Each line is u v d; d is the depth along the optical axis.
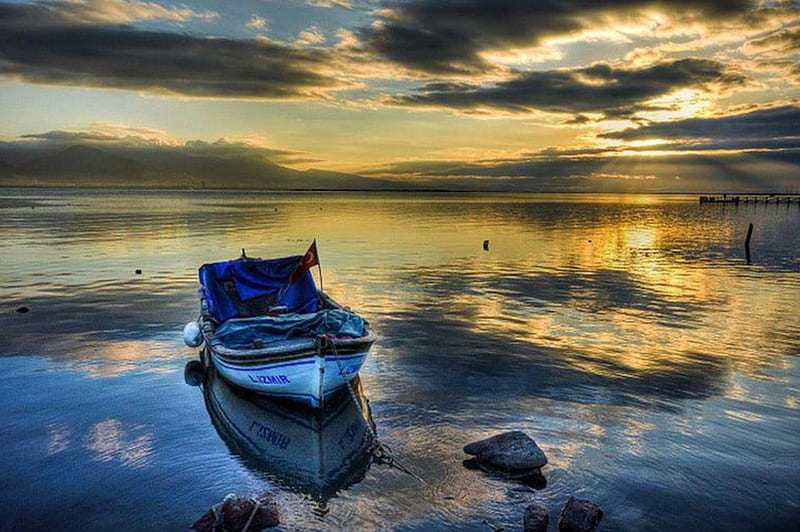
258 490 9.39
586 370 15.07
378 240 48.62
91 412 12.38
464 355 16.34
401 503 8.94
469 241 48.50
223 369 13.60
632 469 9.87
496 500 8.97
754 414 12.19
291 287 18.19
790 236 56.31
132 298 23.53
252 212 93.06
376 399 13.13
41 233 50.34
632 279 29.42
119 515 8.60
